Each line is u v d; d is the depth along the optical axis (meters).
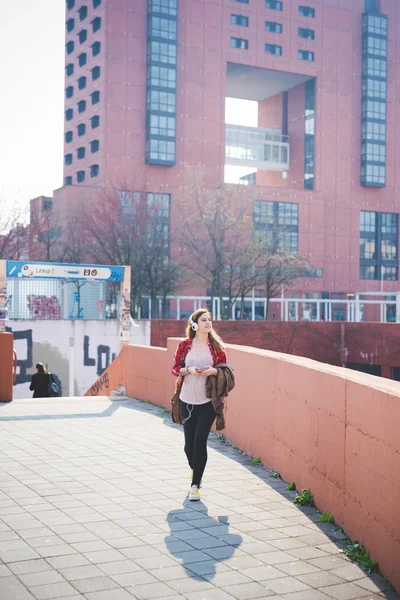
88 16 86.44
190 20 86.69
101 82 82.88
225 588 4.01
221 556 4.55
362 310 97.56
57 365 25.94
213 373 6.07
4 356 12.30
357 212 97.94
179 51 85.75
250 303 84.56
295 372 6.51
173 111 84.44
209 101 87.12
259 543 4.86
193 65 86.50
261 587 4.05
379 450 4.52
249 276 51.50
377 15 98.88
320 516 5.58
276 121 105.06
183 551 4.61
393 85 100.38
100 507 5.59
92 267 14.65
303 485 6.20
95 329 26.59
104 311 26.88
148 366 12.82
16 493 5.95
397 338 33.38
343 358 35.06
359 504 4.85
